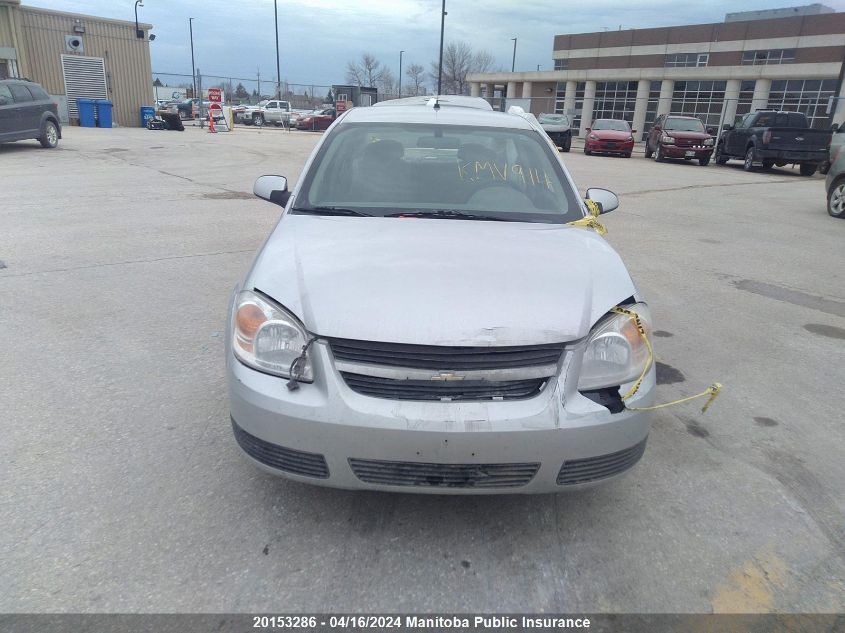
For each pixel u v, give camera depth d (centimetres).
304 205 347
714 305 600
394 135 391
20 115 1652
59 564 241
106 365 415
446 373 232
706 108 4303
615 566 254
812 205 1284
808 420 382
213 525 266
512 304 247
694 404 398
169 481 294
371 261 273
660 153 2417
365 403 232
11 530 258
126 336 464
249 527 266
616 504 292
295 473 245
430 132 395
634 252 803
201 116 3416
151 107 3072
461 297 248
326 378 235
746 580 249
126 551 250
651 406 258
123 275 611
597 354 249
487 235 311
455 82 6050
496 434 229
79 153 1714
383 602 231
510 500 292
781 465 332
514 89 5469
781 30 3944
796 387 428
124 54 2972
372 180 364
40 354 428
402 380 233
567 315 247
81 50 2825
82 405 362
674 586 245
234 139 2491
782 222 1062
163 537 258
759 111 2211
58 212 902
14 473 296
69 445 321
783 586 247
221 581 237
